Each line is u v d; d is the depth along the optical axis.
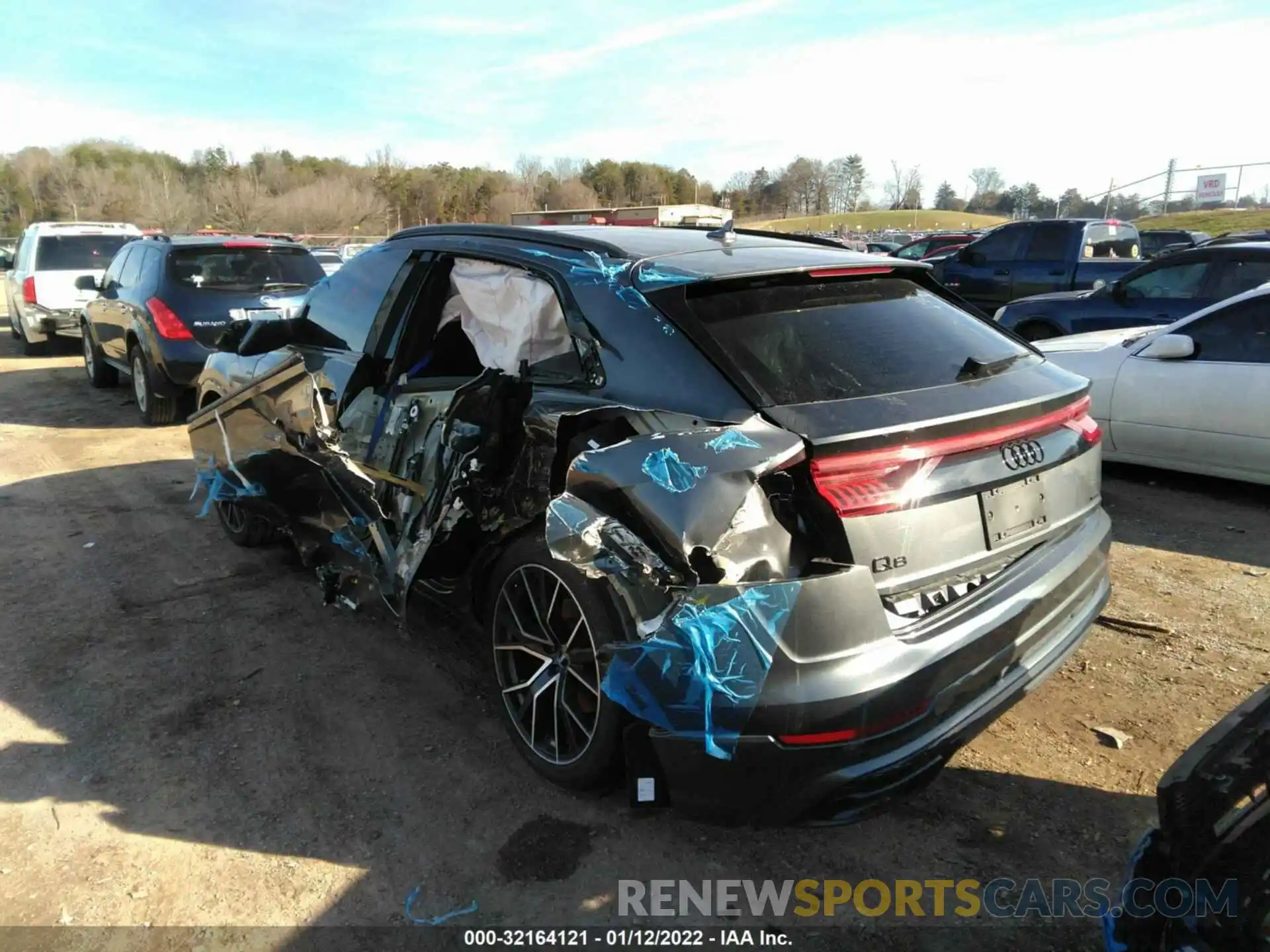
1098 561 2.97
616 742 2.53
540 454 2.76
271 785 2.91
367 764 3.02
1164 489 5.98
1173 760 2.97
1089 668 3.60
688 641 2.19
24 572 4.71
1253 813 1.69
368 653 3.81
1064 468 2.83
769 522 2.24
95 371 10.19
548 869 2.53
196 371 7.81
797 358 2.57
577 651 2.69
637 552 2.25
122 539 5.21
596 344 2.81
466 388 3.01
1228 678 3.48
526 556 2.78
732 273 2.73
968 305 3.34
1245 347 5.46
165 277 7.90
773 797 2.20
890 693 2.17
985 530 2.52
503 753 3.08
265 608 4.26
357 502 3.48
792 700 2.11
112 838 2.66
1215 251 7.67
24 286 12.57
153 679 3.59
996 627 2.42
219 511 5.13
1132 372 5.85
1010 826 2.68
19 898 2.43
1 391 10.38
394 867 2.54
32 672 3.65
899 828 2.68
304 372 3.65
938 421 2.36
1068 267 11.55
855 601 2.16
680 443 2.29
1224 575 4.50
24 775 2.97
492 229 3.56
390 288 3.86
